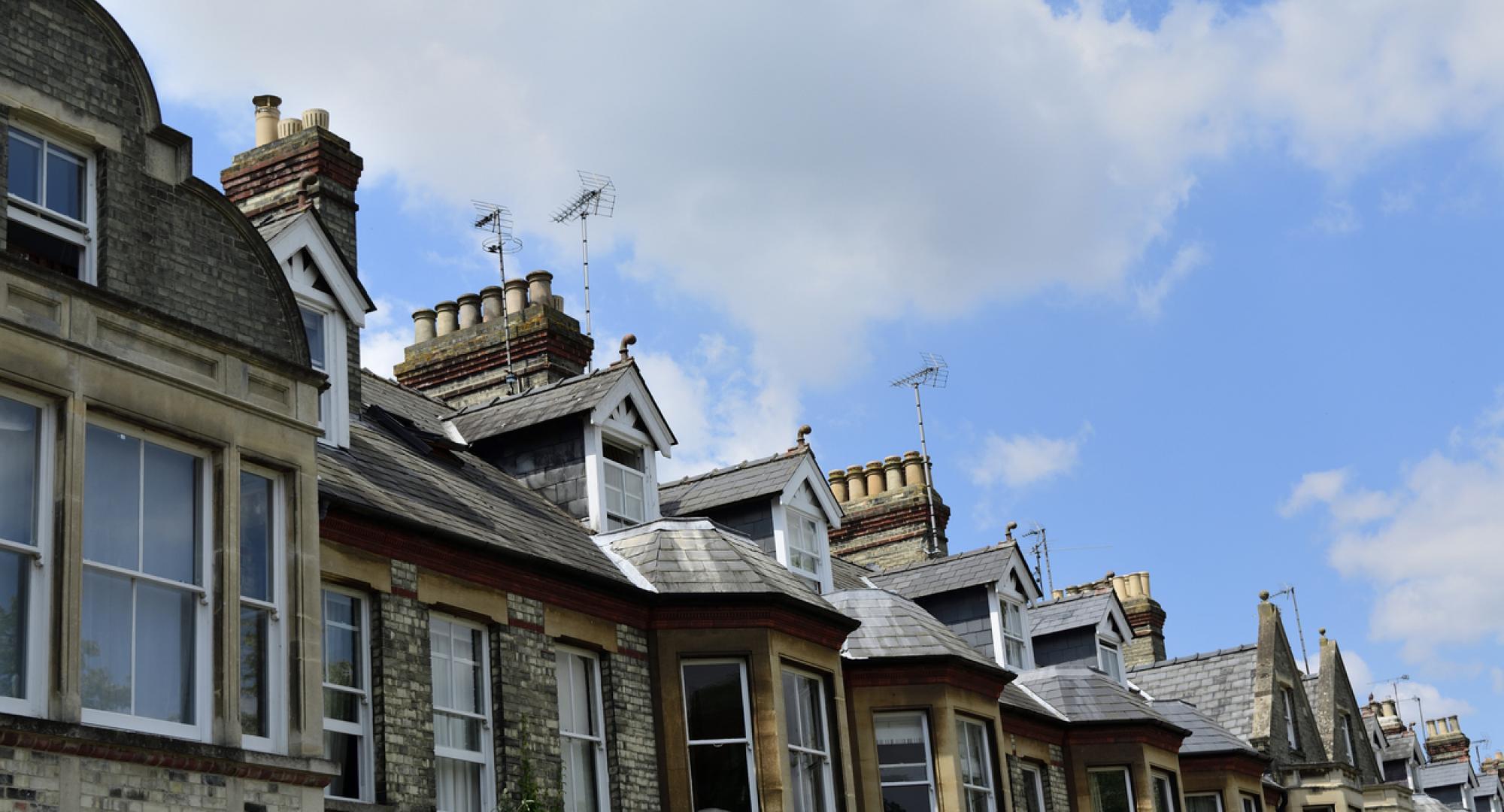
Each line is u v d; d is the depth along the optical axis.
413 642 16.92
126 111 14.52
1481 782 55.53
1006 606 30.95
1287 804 36.34
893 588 31.28
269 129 22.98
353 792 16.02
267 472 14.48
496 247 28.25
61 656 12.05
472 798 17.44
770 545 25.31
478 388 27.12
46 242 13.66
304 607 14.28
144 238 14.28
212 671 13.30
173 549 13.38
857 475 36.59
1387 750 48.88
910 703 23.48
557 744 18.44
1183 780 32.47
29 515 12.34
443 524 17.81
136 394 13.22
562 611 19.11
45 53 13.91
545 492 22.69
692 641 20.17
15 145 13.62
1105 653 34.38
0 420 12.34
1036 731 28.30
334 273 19.67
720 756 19.88
